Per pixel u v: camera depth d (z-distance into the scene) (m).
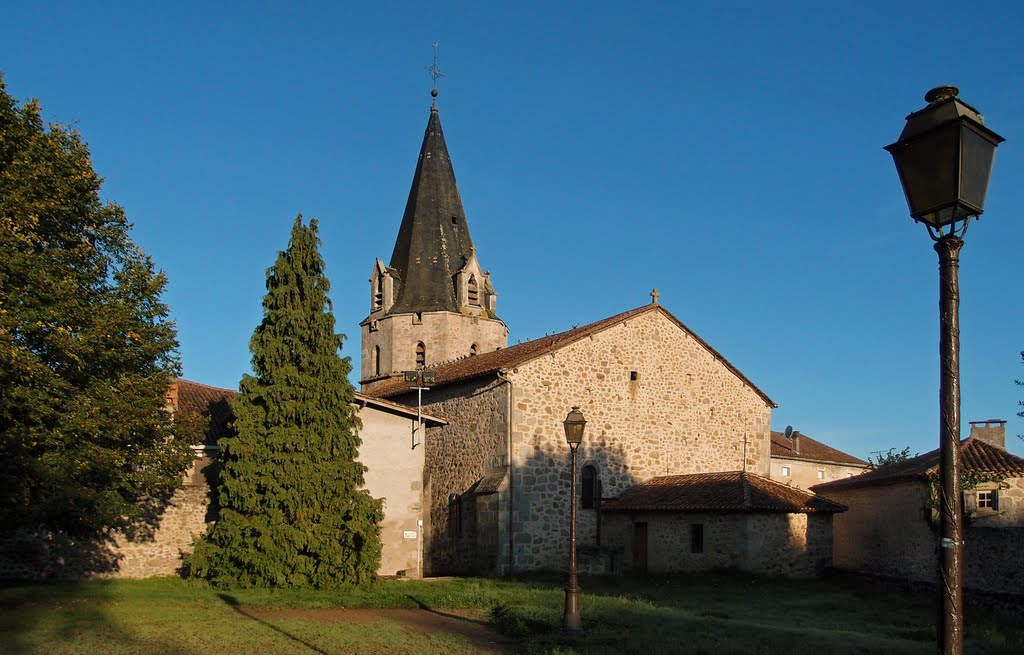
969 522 23.22
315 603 18.08
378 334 40.56
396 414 26.75
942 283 5.38
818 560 26.08
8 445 15.49
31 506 16.39
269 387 22.58
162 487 20.20
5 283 15.53
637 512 27.77
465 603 18.34
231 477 22.19
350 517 22.20
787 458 44.72
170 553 23.61
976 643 14.41
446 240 41.12
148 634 13.53
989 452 24.73
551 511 27.50
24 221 15.80
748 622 16.86
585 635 14.13
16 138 16.69
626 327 30.34
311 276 23.86
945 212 5.36
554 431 28.00
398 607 18.08
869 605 20.36
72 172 17.61
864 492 29.12
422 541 27.08
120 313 17.70
